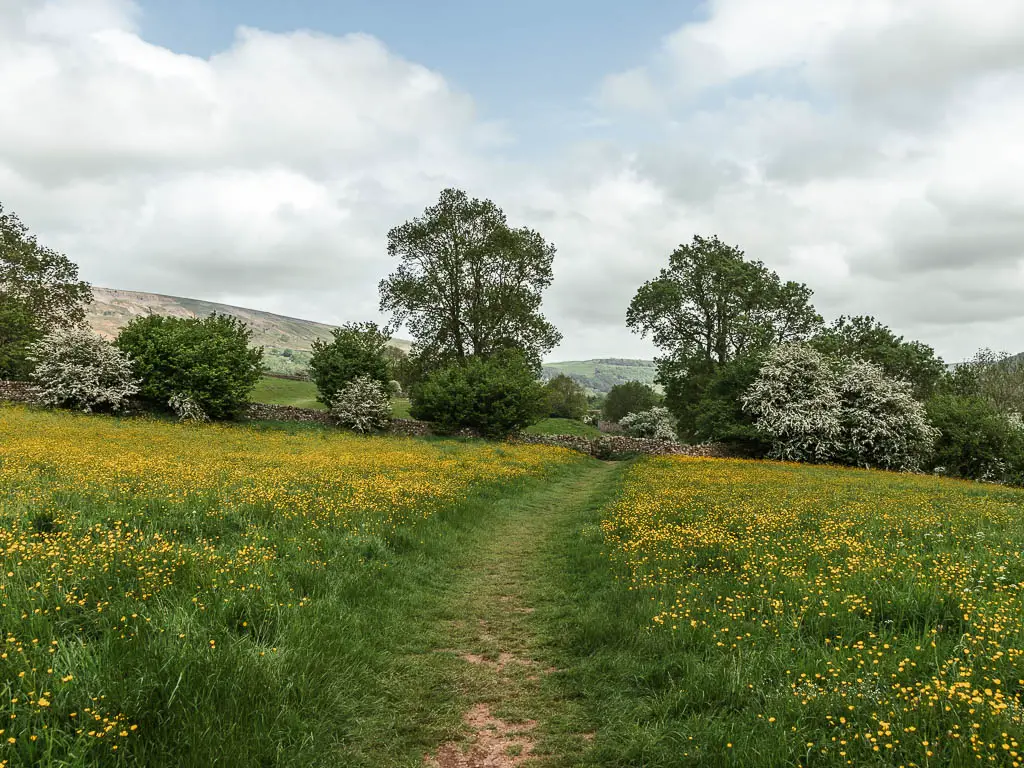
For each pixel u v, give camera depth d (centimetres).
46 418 2761
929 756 377
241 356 3806
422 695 572
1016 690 448
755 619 653
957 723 401
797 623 611
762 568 835
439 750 480
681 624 655
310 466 1858
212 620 580
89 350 3334
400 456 2441
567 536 1310
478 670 632
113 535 758
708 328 5222
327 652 593
